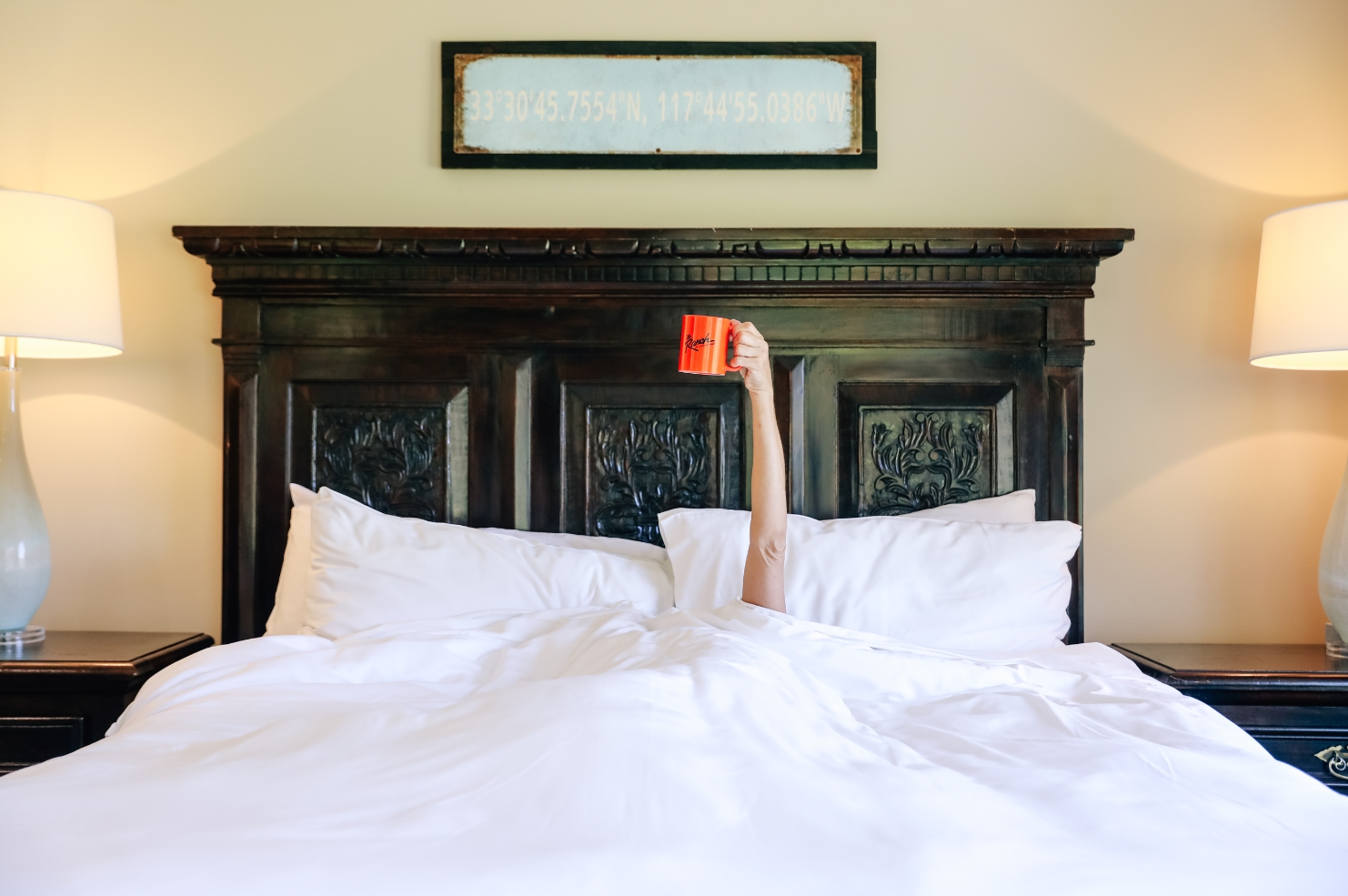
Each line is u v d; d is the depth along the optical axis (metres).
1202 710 1.44
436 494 2.25
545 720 1.09
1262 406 2.32
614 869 0.87
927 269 2.21
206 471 2.31
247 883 0.83
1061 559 1.96
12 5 2.31
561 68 2.31
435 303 2.25
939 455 2.24
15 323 1.91
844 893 0.85
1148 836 0.96
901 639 1.86
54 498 2.31
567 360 2.26
